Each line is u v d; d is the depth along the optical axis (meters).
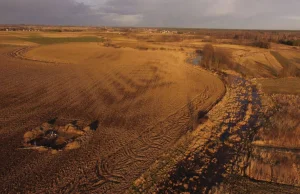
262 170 15.97
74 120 23.08
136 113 25.33
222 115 25.83
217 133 21.61
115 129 21.55
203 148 19.06
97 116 24.23
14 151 17.36
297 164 16.84
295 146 19.72
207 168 16.53
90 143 18.94
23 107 25.52
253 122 24.34
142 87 34.94
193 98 30.94
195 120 23.67
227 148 19.27
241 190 14.34
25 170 15.42
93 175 15.24
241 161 17.33
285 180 15.22
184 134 20.91
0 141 18.55
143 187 14.38
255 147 19.30
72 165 16.09
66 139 19.31
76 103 27.53
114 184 14.52
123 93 31.83
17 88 31.61
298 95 33.75
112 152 17.84
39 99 28.14
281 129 21.55
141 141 19.61
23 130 20.52
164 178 15.30
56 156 16.98
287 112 25.88
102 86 34.53
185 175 15.73
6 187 13.92
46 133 19.88
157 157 17.44
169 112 25.92
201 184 14.91
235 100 31.22
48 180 14.65
